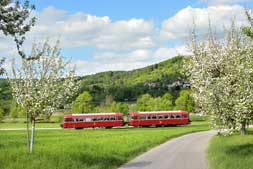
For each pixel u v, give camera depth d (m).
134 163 30.14
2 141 49.50
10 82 29.33
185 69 34.44
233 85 28.11
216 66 30.61
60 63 29.73
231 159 26.23
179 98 144.12
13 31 18.06
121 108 148.25
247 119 28.25
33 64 29.20
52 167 23.59
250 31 23.91
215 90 28.56
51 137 60.94
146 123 108.94
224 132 29.91
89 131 85.38
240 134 50.84
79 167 24.94
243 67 27.08
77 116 104.19
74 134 71.31
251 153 28.69
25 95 29.11
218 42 33.19
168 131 80.81
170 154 37.41
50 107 29.39
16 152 29.61
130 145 43.62
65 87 29.72
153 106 149.62
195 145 48.41
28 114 29.78
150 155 36.50
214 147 39.19
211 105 28.94
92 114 105.19
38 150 32.59
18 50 18.97
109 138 56.53
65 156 28.00
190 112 141.62
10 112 140.88
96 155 31.20
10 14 17.95
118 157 32.12
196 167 27.20
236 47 31.33
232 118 28.52
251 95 26.61
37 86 29.25
